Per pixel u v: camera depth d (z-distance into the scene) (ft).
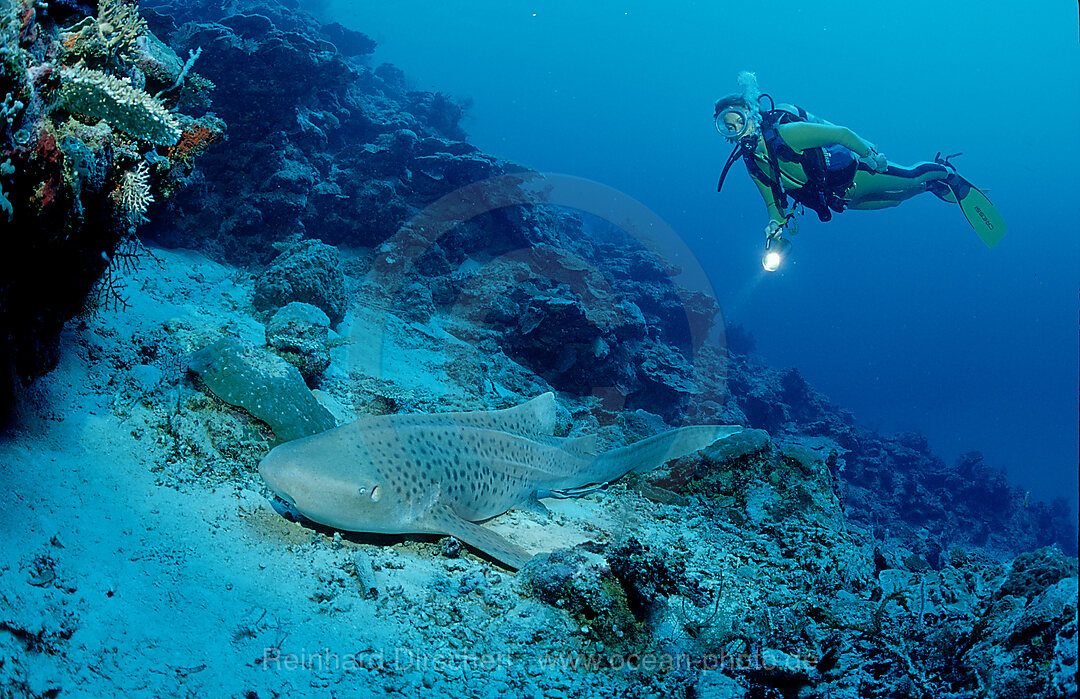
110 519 12.06
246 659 9.78
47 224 11.69
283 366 18.51
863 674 11.09
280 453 12.73
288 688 9.47
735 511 22.11
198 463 15.30
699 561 18.10
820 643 12.26
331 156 50.19
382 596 12.26
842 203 22.84
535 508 18.08
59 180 11.30
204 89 26.53
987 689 9.55
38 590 9.49
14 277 11.96
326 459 12.75
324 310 32.91
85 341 17.70
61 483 12.42
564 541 17.29
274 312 29.73
